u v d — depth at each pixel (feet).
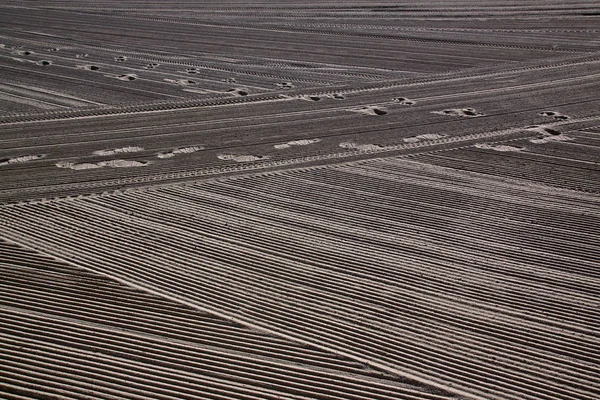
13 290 50.19
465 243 57.93
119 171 73.31
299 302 49.42
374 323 47.16
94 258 55.06
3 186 69.56
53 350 43.83
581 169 73.26
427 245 57.52
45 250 56.13
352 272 53.31
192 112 91.81
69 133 84.33
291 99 96.84
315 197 66.39
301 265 54.29
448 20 143.02
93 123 87.71
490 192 67.77
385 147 79.46
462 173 72.28
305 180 70.28
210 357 43.57
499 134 83.15
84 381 41.29
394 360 43.60
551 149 78.69
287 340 45.34
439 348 44.73
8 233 58.95
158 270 53.42
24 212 63.00
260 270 53.47
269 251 56.34
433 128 85.25
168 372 42.22
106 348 44.21
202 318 47.47
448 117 88.99
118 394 40.32
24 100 96.43
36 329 45.83
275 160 75.97
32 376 41.55
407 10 153.17
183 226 60.54
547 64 111.04
